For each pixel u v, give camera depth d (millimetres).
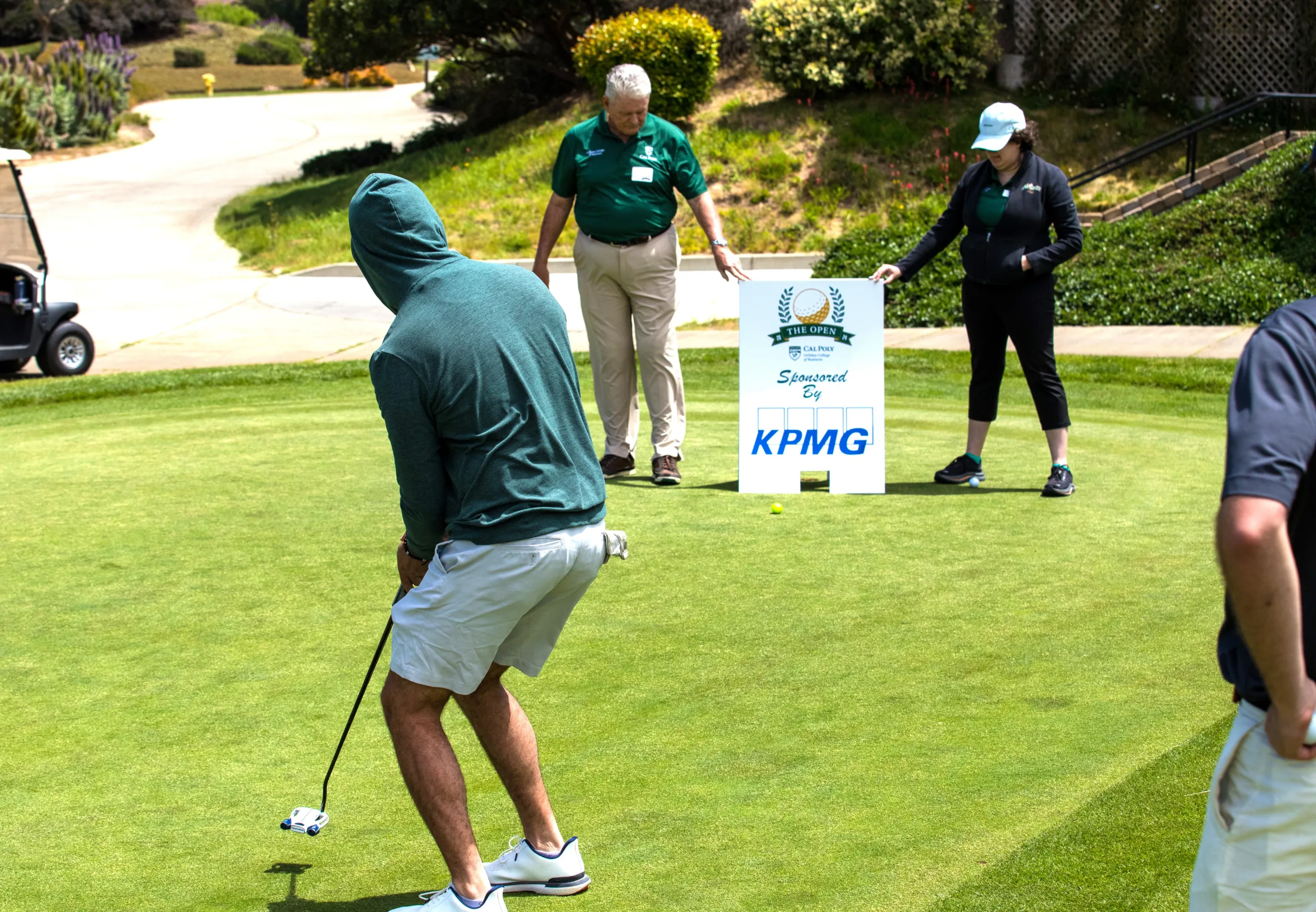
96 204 24969
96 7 56375
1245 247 14000
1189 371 10070
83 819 3180
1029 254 6180
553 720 3734
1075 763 3334
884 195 18094
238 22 64938
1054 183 6184
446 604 2650
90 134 32656
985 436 7219
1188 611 4586
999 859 2836
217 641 4473
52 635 4551
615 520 6098
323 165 26000
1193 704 3725
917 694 3869
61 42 53312
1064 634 4375
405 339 2607
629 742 3570
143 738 3672
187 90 49969
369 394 10008
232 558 5488
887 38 19328
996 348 6566
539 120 22547
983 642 4316
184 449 7938
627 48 19406
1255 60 18969
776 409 6688
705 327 14312
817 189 18266
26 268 11906
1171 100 19141
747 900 2711
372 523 6039
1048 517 6008
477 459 2631
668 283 6848
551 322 2766
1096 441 7812
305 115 39094
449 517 2703
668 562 5355
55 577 5254
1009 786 3213
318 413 9148
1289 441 1761
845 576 5117
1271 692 1797
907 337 12898
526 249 18406
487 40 24141
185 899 2789
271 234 20797
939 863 2832
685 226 18109
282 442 8133
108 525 6062
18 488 6895
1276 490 1734
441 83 30422
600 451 7941
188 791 3340
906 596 4836
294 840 3068
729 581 5066
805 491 6711
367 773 3445
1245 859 1926
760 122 19734
